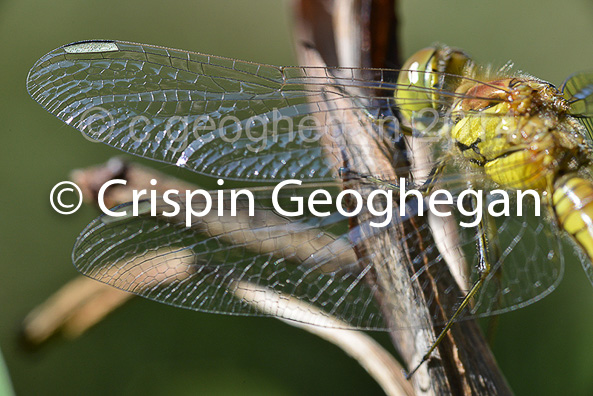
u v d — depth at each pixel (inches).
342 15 5.5
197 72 5.4
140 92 5.4
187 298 5.4
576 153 5.4
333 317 5.3
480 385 5.2
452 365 5.3
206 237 5.4
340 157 5.4
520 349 5.8
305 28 5.5
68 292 5.5
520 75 5.6
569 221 5.4
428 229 5.4
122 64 5.4
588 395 5.8
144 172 5.5
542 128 5.4
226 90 5.4
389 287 5.3
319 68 5.5
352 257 5.4
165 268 5.4
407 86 5.5
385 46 5.5
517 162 5.4
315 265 5.4
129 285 5.4
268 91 5.5
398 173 5.4
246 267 5.4
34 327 5.5
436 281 5.3
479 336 5.3
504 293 5.4
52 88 5.4
